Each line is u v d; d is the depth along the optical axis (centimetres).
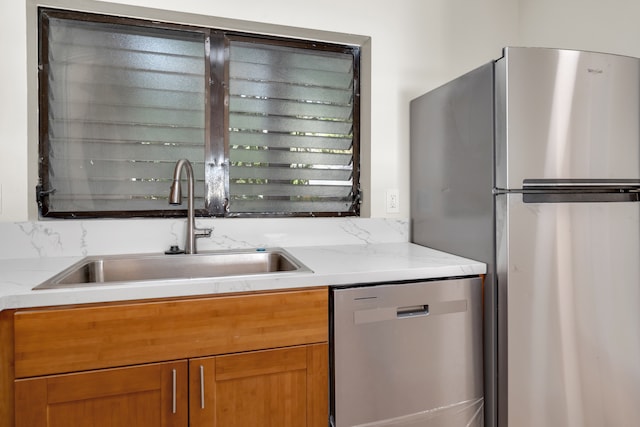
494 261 133
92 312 102
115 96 167
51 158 159
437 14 200
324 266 133
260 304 115
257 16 172
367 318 124
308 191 193
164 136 172
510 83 125
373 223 190
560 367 130
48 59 158
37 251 150
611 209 134
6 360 98
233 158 181
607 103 132
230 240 173
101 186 166
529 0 207
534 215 127
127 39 168
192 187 158
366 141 194
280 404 117
